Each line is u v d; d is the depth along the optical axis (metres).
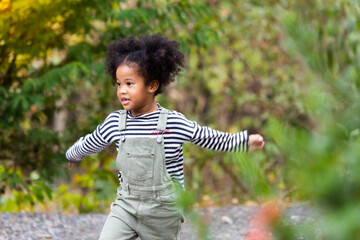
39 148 9.78
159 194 4.26
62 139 9.84
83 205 10.62
